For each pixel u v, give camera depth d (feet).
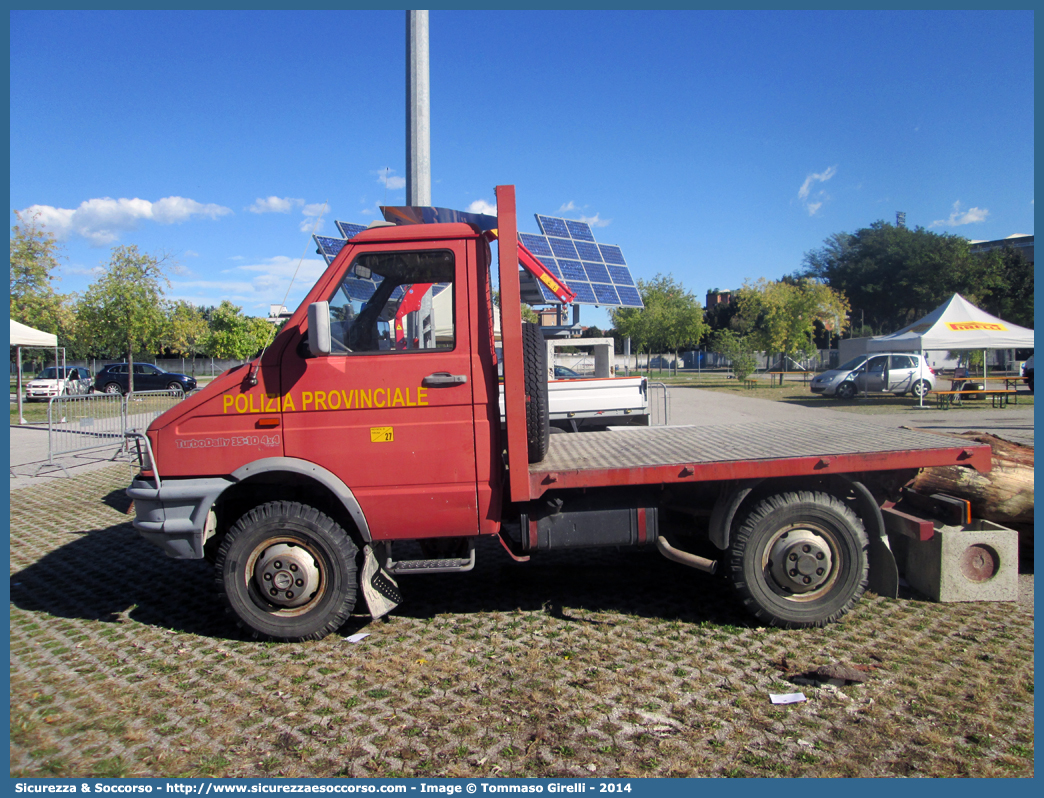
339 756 10.03
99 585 18.13
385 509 13.67
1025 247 200.34
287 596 13.87
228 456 13.65
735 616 15.17
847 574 14.20
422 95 25.39
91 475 37.60
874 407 66.74
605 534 14.40
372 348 14.07
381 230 14.03
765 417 56.34
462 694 11.85
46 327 97.66
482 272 13.99
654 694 11.73
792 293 129.18
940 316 69.21
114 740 10.52
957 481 16.99
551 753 10.03
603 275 57.00
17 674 12.84
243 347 146.20
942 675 12.25
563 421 38.88
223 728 10.85
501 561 19.63
